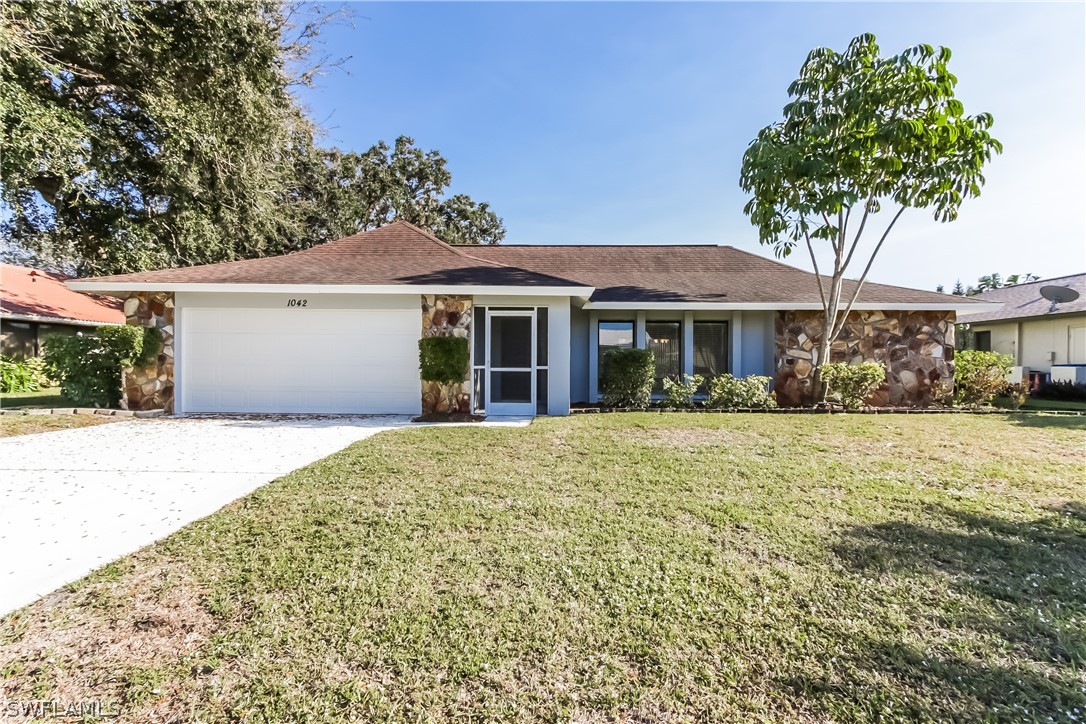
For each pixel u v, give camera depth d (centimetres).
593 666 223
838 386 1101
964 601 279
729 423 888
